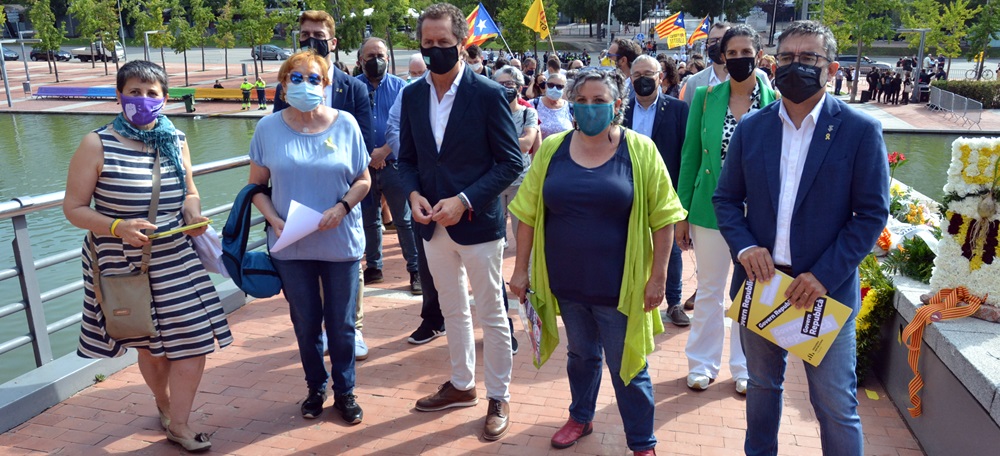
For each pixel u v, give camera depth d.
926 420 3.40
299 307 3.66
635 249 3.09
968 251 3.41
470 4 46.56
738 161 2.89
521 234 3.37
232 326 5.14
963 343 3.10
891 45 55.44
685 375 4.32
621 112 3.10
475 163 3.50
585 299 3.21
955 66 41.28
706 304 4.08
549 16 40.47
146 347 3.38
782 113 2.75
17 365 7.21
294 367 4.46
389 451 3.51
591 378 3.45
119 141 3.20
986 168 3.33
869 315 4.02
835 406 2.78
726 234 2.89
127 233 3.12
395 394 4.11
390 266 6.65
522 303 3.43
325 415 3.87
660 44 58.34
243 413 3.89
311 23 4.95
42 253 10.85
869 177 2.60
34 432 3.67
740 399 4.01
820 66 2.56
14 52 59.81
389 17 36.94
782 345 2.75
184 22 45.38
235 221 3.52
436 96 3.53
